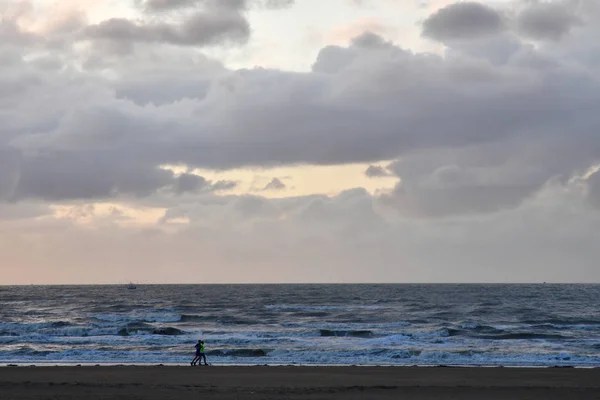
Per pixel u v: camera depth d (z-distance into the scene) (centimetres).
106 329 8019
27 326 8675
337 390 3562
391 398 3338
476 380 4122
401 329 8775
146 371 4488
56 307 15050
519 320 10694
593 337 7788
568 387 3734
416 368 4756
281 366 4891
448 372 4525
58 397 3253
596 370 4669
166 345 6650
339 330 8050
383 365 5244
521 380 4128
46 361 5456
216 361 5497
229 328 9112
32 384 3697
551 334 8000
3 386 3631
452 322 10225
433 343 6931
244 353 5922
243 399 3256
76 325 9125
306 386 3753
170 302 17612
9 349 6156
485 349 6322
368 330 8156
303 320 10675
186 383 3875
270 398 3294
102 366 4806
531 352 6075
